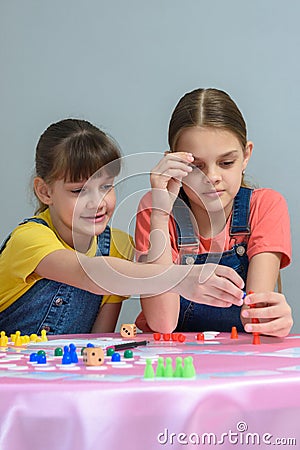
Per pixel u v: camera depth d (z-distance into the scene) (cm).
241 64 208
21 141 222
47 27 221
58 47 221
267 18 208
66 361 74
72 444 57
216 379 62
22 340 103
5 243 151
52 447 57
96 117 218
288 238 142
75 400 57
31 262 129
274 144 206
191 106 140
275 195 149
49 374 66
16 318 149
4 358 81
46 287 147
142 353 87
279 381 63
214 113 137
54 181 145
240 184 142
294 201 204
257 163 207
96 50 218
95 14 218
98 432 57
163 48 214
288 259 143
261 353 87
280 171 205
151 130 214
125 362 76
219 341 106
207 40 211
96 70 218
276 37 207
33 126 222
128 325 116
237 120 141
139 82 215
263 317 105
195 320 148
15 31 223
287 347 95
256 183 205
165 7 213
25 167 221
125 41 216
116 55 217
